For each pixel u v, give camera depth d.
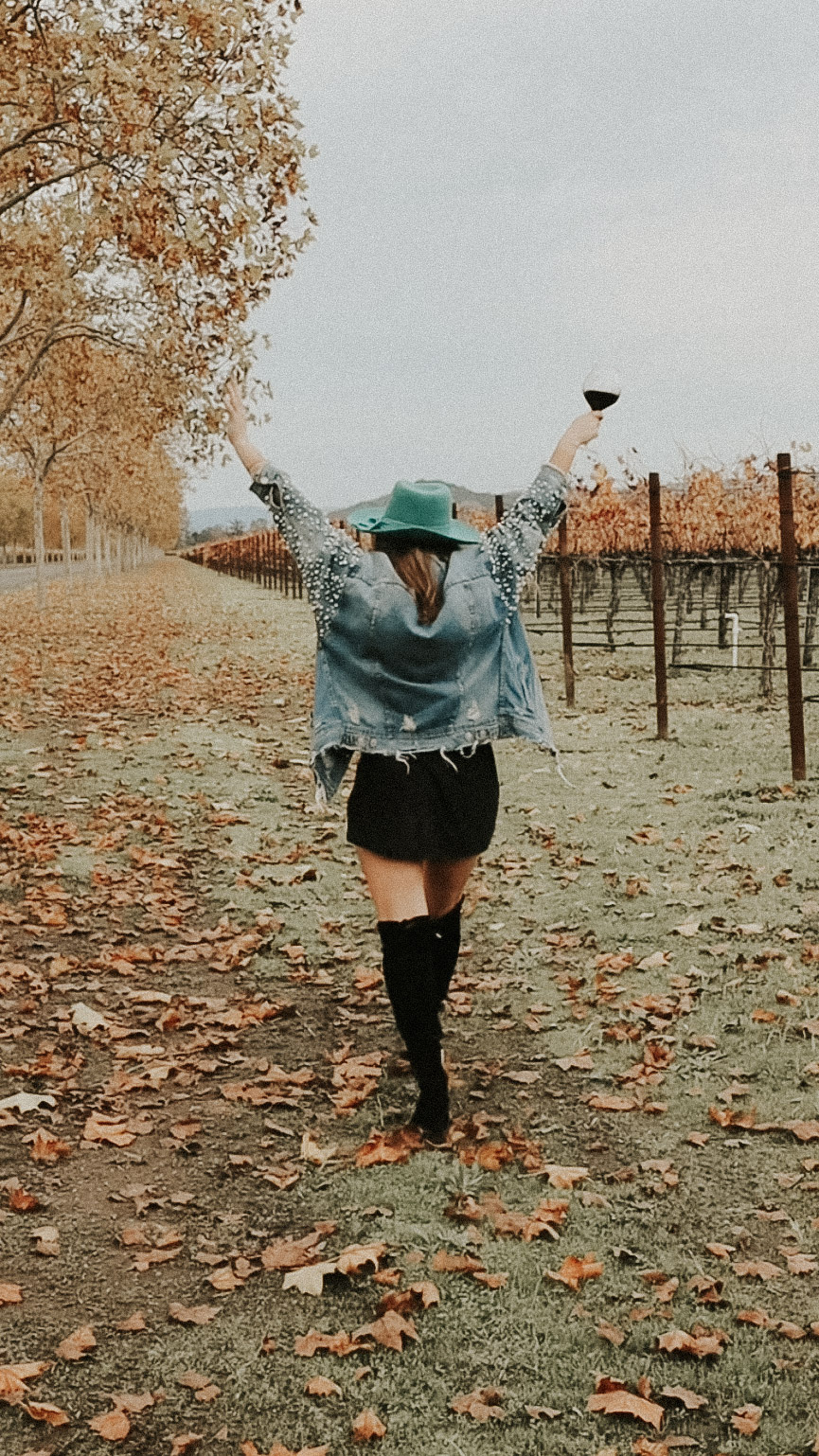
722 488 20.88
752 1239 3.26
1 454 35.00
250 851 7.89
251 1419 2.62
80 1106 4.20
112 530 81.88
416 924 3.63
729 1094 4.08
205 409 15.88
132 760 10.81
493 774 3.76
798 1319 2.92
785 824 8.03
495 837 8.14
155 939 6.16
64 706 14.27
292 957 5.80
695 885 6.75
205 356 15.59
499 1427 2.58
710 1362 2.77
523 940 5.98
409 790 3.57
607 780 9.87
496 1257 3.19
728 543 20.34
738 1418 2.57
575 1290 3.05
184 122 12.43
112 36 12.13
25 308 20.89
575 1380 2.72
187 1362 2.80
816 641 22.39
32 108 12.77
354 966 5.71
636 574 29.52
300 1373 2.76
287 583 44.88
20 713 13.66
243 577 72.56
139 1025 5.00
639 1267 3.16
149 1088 4.38
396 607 3.45
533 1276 3.10
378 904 3.67
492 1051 4.63
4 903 6.63
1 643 23.08
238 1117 4.12
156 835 8.24
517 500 3.69
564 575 14.05
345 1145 3.88
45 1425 2.60
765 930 5.91
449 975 4.14
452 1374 2.75
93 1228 3.42
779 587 14.81
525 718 3.62
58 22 12.09
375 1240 3.27
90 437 35.06
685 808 8.68
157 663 19.34
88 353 24.02
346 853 7.87
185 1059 4.60
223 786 9.79
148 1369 2.78
